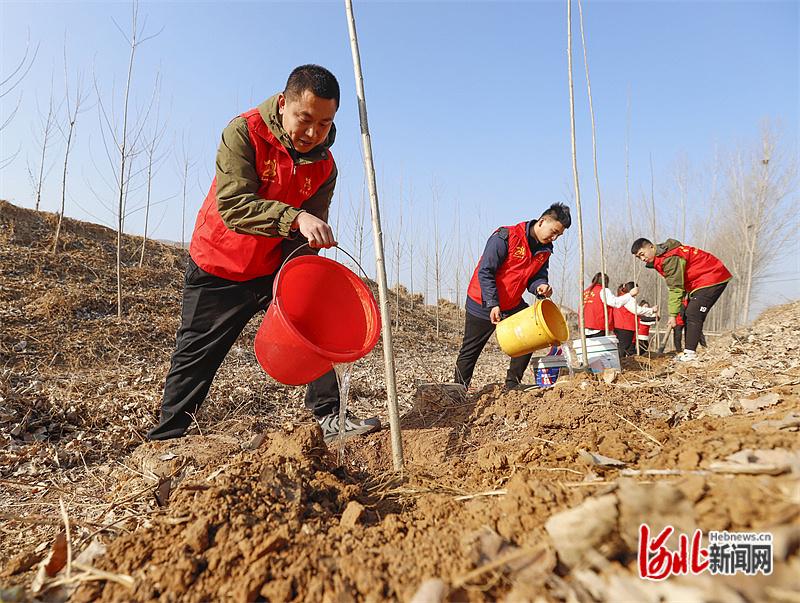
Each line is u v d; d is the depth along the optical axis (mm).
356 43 2377
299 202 2951
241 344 8180
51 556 1468
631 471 1551
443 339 14445
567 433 2402
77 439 3783
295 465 1846
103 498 2551
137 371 6070
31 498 2758
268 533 1450
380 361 8734
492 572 1224
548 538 1289
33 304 7789
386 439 2930
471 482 1987
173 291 10547
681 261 5863
